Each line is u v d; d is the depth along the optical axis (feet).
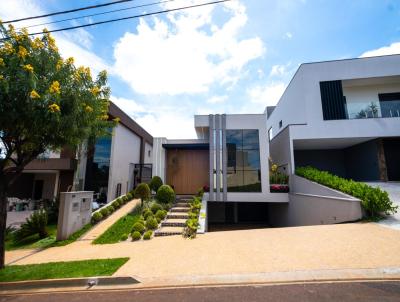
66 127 16.16
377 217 22.76
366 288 10.83
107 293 11.82
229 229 41.63
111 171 46.01
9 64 14.01
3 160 16.55
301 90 44.34
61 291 12.44
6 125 14.43
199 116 42.19
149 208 34.09
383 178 39.91
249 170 40.11
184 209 34.32
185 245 20.20
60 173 47.06
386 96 45.19
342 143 46.37
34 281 13.21
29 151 17.93
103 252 19.77
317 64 43.60
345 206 25.22
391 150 40.65
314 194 32.94
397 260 13.62
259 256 15.81
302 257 15.02
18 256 20.54
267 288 11.34
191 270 14.07
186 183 46.24
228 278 12.70
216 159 40.32
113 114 45.70
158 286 12.23
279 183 42.37
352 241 17.31
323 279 11.95
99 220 31.99
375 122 40.06
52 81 15.93
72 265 16.03
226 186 39.58
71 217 26.94
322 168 52.80
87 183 46.03
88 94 18.79
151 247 20.49
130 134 56.39
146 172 61.21
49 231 29.68
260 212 49.11
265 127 40.98
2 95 13.19
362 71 41.93
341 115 41.27
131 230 26.78
